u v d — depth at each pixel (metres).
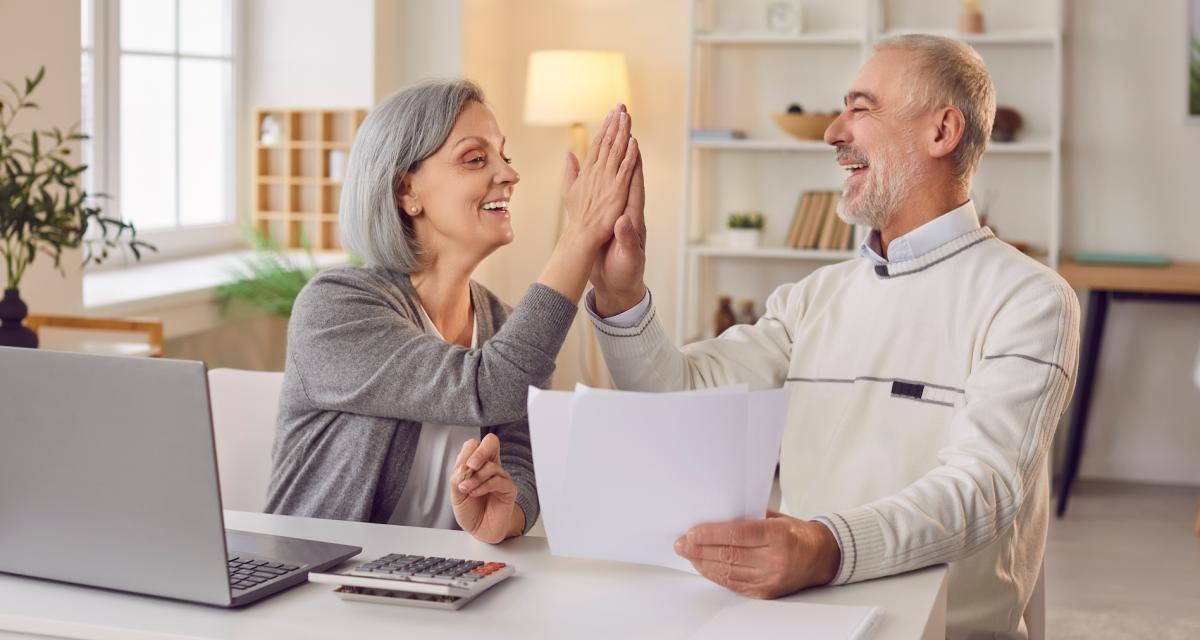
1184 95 4.99
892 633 1.32
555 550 1.48
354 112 5.22
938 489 1.58
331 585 1.44
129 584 1.38
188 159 5.08
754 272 5.51
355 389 1.85
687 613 1.36
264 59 5.32
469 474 1.57
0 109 3.18
